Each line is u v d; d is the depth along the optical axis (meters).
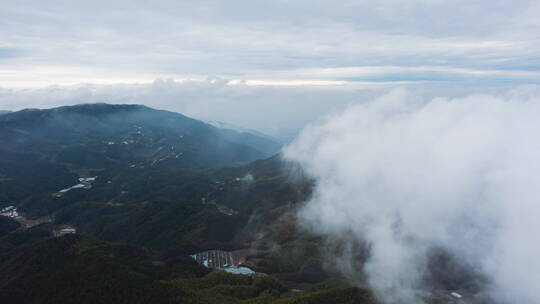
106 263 168.12
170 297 144.50
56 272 168.12
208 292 159.12
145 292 146.00
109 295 143.25
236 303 150.50
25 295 155.25
